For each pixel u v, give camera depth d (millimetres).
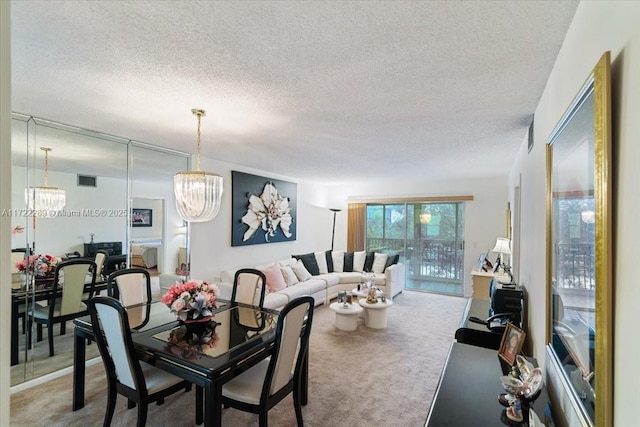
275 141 3477
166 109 2482
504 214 6000
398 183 6988
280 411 2404
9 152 854
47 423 2209
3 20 845
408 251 6980
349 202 7469
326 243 7582
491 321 2742
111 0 1237
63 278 3109
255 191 5398
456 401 1478
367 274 6035
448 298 6039
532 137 2506
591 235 994
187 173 2629
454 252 6500
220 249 4773
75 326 2359
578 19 1254
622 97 812
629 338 748
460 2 1240
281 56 1672
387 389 2725
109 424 2068
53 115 2668
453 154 4035
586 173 1041
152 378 2072
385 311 4289
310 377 2926
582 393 1069
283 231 6094
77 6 1271
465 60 1695
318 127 2920
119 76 1913
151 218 3865
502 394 1454
